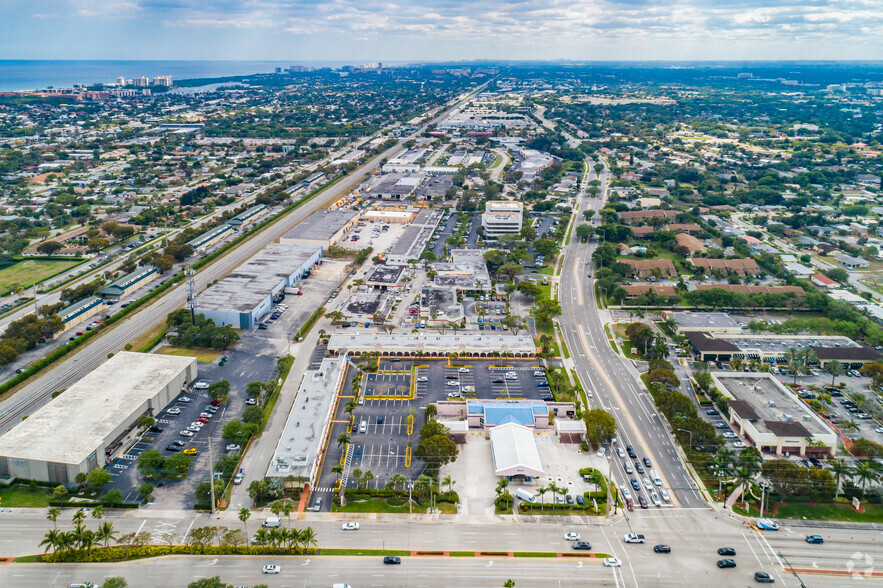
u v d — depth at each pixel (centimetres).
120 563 17662
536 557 18238
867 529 19575
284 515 19775
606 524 19662
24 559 17662
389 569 17662
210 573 17388
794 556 18362
